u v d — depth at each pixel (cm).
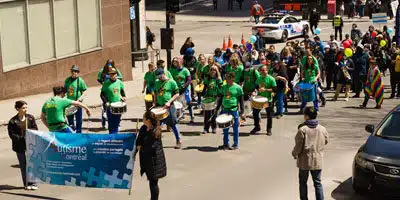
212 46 5009
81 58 3256
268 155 1998
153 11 7656
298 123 2480
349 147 2119
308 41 3534
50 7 3027
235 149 2059
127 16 3591
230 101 2033
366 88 2823
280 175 1781
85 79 3300
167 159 1938
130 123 2458
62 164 1597
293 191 1638
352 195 1611
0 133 2270
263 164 1895
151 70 2312
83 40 3272
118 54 3550
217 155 1991
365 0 7212
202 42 5238
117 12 3506
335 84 3306
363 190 1569
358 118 2606
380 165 1506
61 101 1769
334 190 1653
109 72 2141
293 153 1434
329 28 6112
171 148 2073
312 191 1636
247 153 2017
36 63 2958
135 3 4312
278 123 2481
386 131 1644
